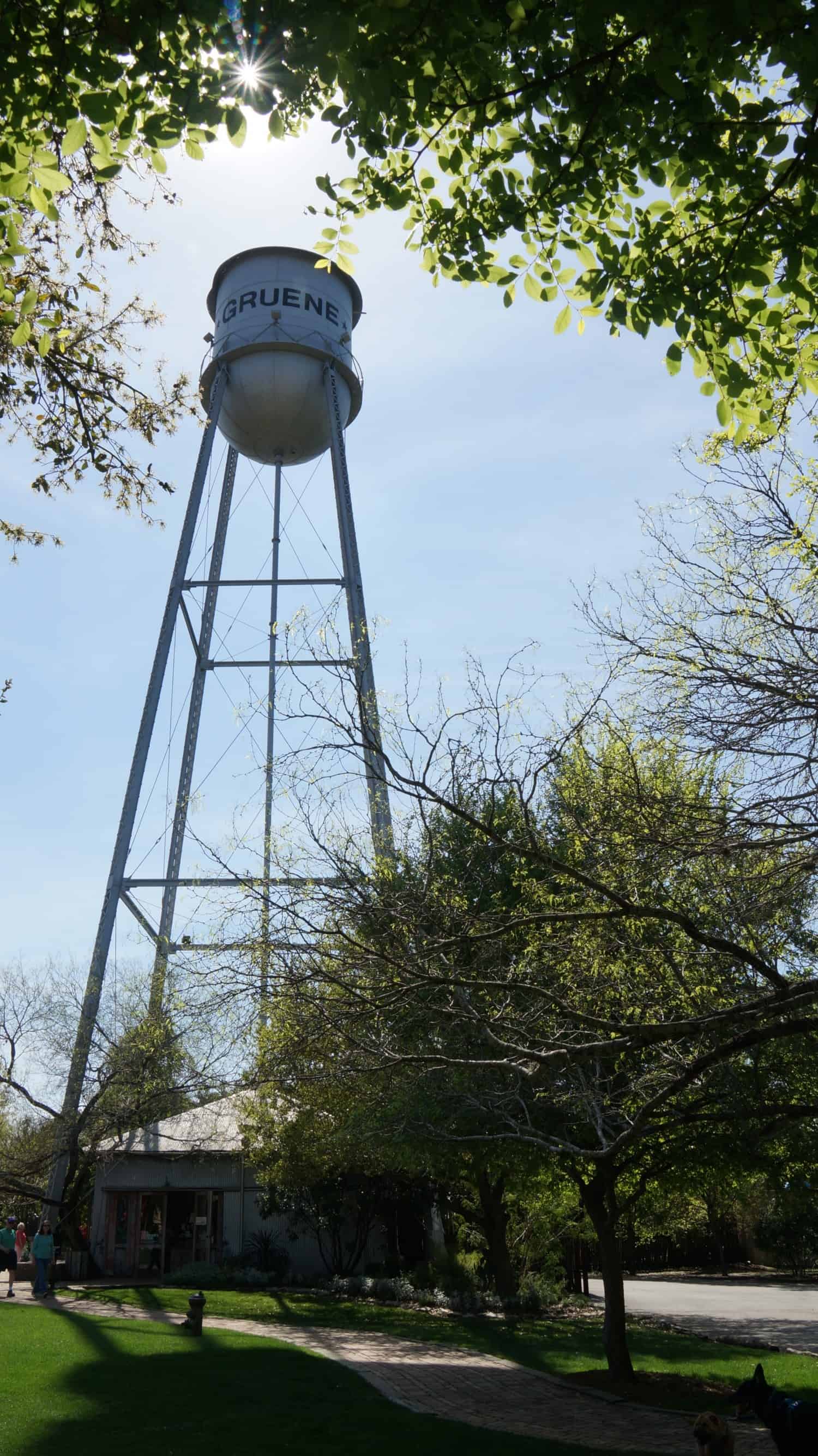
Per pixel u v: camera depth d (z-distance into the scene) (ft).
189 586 95.20
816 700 27.22
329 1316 85.81
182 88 23.02
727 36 20.52
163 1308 86.17
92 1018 96.99
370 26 21.01
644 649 30.14
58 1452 40.55
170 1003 50.80
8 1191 107.24
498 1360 68.59
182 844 94.58
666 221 25.84
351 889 30.91
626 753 34.60
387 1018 33.55
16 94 22.77
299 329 97.96
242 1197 113.50
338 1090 53.36
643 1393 58.13
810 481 30.27
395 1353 69.31
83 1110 99.45
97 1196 114.52
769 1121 45.88
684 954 32.37
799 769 27.45
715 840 28.66
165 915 92.79
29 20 22.21
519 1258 111.75
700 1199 87.10
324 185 26.55
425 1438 44.19
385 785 32.91
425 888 30.55
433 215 26.68
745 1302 120.57
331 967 30.89
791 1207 56.90
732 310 25.85
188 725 98.89
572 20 22.52
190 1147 109.60
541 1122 54.03
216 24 21.94
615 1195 61.41
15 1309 81.35
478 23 20.85
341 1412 49.16
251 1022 33.55
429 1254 116.06
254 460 105.70
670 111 22.33
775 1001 28.91
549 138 23.98
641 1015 34.91
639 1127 30.76
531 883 37.04
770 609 29.40
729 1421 52.44
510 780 30.63
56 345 33.76
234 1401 50.72
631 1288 143.64
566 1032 33.14
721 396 27.48
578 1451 43.01
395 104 23.16
